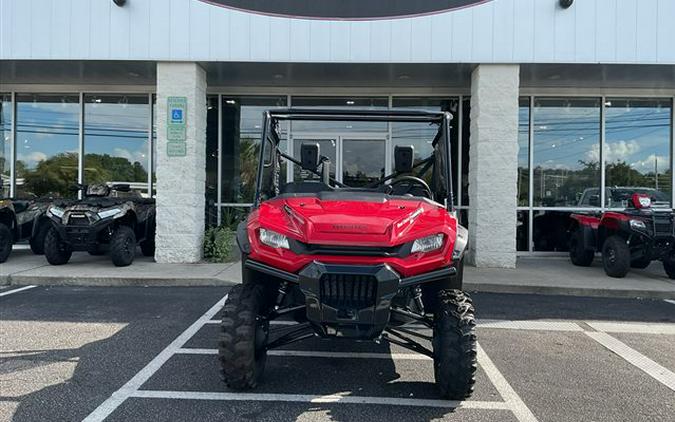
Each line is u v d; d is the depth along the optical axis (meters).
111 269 8.82
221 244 9.84
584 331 5.92
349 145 11.09
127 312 6.42
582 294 7.83
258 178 4.53
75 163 11.95
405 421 3.59
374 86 11.34
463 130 11.46
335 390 4.13
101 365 4.59
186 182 9.56
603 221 9.27
